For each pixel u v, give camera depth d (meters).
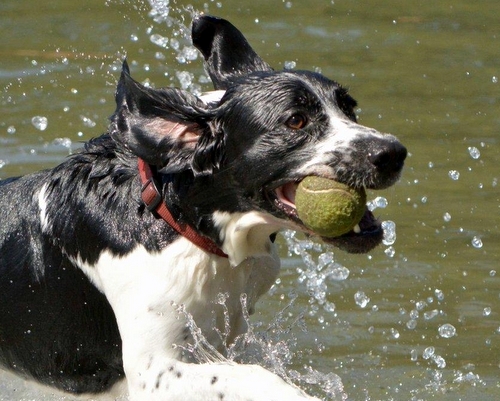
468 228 13.70
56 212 9.33
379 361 10.88
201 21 9.76
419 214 14.10
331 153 8.13
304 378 10.10
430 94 18.73
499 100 18.47
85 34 21.25
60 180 9.41
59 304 9.47
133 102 8.62
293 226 8.47
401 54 20.91
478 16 23.52
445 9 24.00
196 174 8.48
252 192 8.44
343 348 11.15
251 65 9.72
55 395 10.15
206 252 8.70
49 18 22.42
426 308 11.85
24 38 21.19
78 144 15.95
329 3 24.12
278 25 22.34
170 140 8.52
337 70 19.81
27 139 16.12
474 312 11.75
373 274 12.65
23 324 9.75
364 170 8.04
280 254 13.20
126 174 8.98
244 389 8.12
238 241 8.62
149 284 8.70
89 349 9.55
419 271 12.66
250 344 9.69
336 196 8.02
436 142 16.58
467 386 10.41
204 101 9.02
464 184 15.02
